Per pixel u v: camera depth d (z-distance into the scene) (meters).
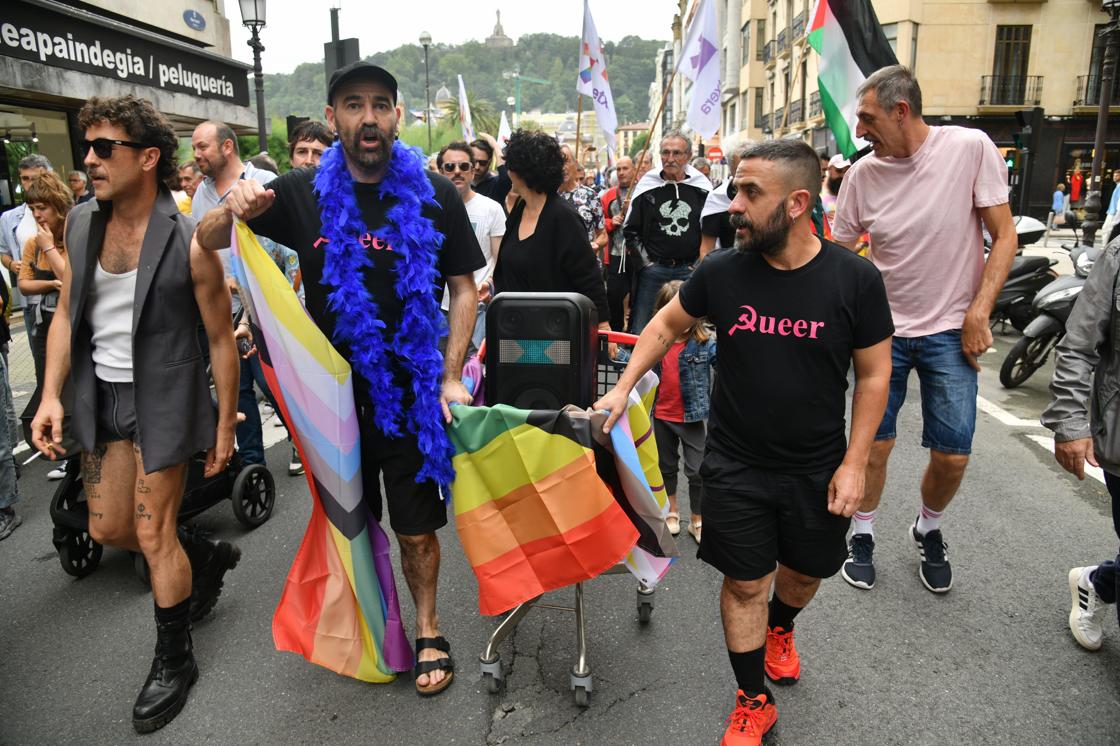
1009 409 6.59
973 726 2.69
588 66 9.38
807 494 2.47
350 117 2.57
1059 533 4.16
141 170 2.75
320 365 2.65
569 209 4.07
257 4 12.83
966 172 3.29
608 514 2.59
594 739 2.66
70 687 3.00
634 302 6.19
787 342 2.37
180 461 2.79
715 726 2.72
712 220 5.44
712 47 7.64
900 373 3.51
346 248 2.66
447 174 5.15
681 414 4.06
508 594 2.69
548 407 2.81
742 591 2.53
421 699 2.89
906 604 3.48
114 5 11.84
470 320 2.92
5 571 4.00
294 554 4.09
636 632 3.31
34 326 5.65
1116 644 3.15
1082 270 7.17
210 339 2.91
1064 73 28.03
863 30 4.83
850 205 3.62
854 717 2.74
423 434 2.70
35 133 11.16
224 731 2.74
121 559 4.15
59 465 5.64
